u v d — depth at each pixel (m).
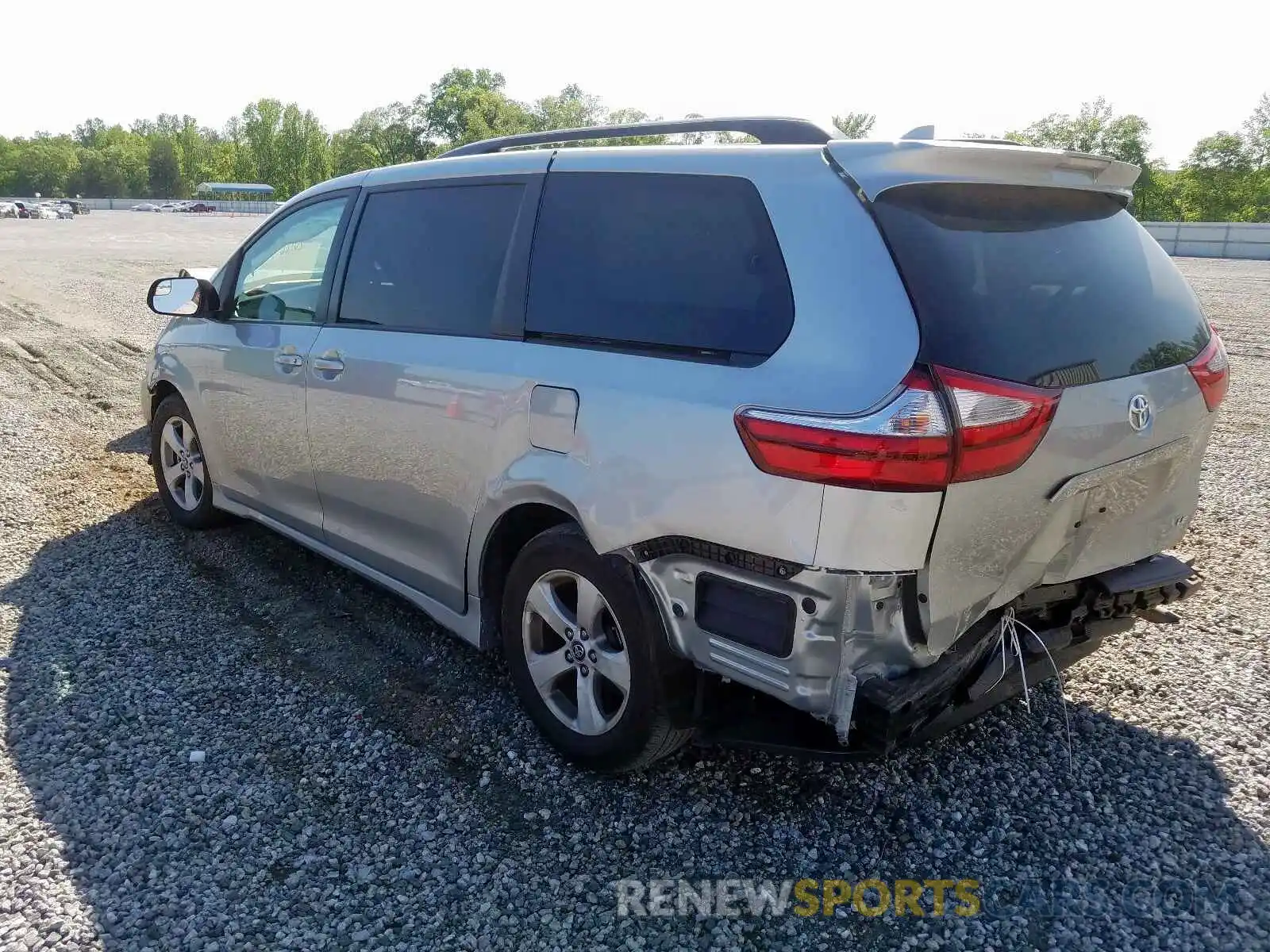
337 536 3.93
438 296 3.34
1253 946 2.28
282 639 3.85
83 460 6.29
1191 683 3.47
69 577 4.41
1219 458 6.52
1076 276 2.50
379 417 3.45
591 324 2.80
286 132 115.50
